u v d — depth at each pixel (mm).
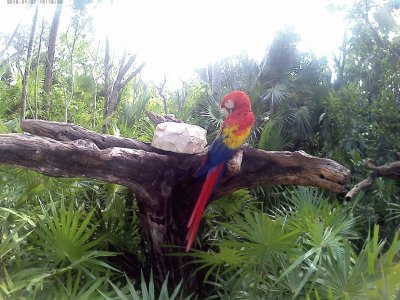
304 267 3055
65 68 7609
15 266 2766
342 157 5867
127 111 6008
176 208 3240
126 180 2887
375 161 5539
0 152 2314
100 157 2666
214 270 3543
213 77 8461
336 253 2762
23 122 3045
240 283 3168
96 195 3881
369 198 5156
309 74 7016
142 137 4395
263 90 6941
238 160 2877
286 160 3059
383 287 1786
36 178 3391
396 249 2336
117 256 3551
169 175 3076
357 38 6945
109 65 7297
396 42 6375
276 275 2959
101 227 3557
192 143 3047
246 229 3053
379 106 6004
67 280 2637
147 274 3451
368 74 7016
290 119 6473
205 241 3873
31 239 3082
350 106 6039
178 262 3258
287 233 3092
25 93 5316
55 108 6523
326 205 3883
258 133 6332
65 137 3066
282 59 7227
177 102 7465
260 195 5109
